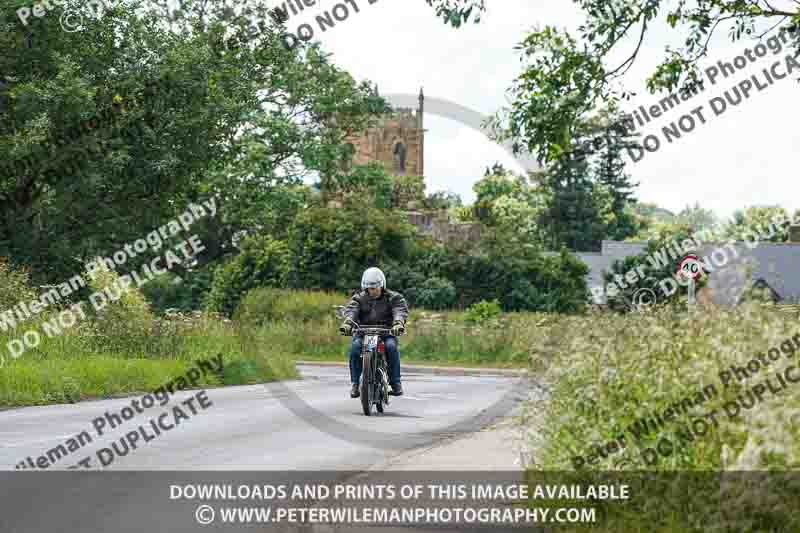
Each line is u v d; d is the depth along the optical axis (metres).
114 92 65.06
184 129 67.38
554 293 84.19
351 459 20.70
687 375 11.87
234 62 83.38
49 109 59.09
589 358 14.29
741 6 33.69
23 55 63.06
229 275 78.56
